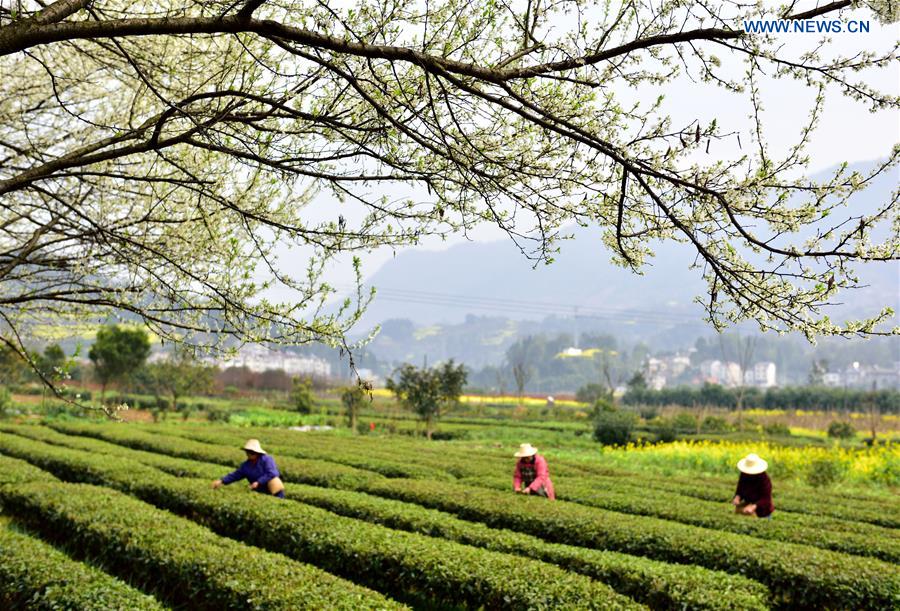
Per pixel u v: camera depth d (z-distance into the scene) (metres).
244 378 72.19
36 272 4.94
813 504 13.53
